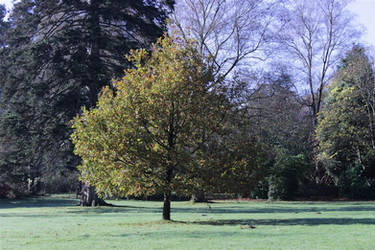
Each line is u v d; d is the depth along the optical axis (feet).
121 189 36.63
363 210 57.47
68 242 25.82
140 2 76.43
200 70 38.34
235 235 28.35
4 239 27.78
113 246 23.72
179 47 39.40
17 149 70.13
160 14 78.74
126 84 37.47
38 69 71.82
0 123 68.33
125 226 36.73
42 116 70.13
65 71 69.82
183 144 37.19
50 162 75.61
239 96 41.01
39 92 68.03
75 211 63.62
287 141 110.63
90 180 37.91
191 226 35.70
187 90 36.99
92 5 74.79
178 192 36.81
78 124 36.91
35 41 73.15
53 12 74.38
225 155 37.88
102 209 68.54
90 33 71.67
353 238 26.20
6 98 71.20
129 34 77.30
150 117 36.70
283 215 49.60
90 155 36.42
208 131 38.04
